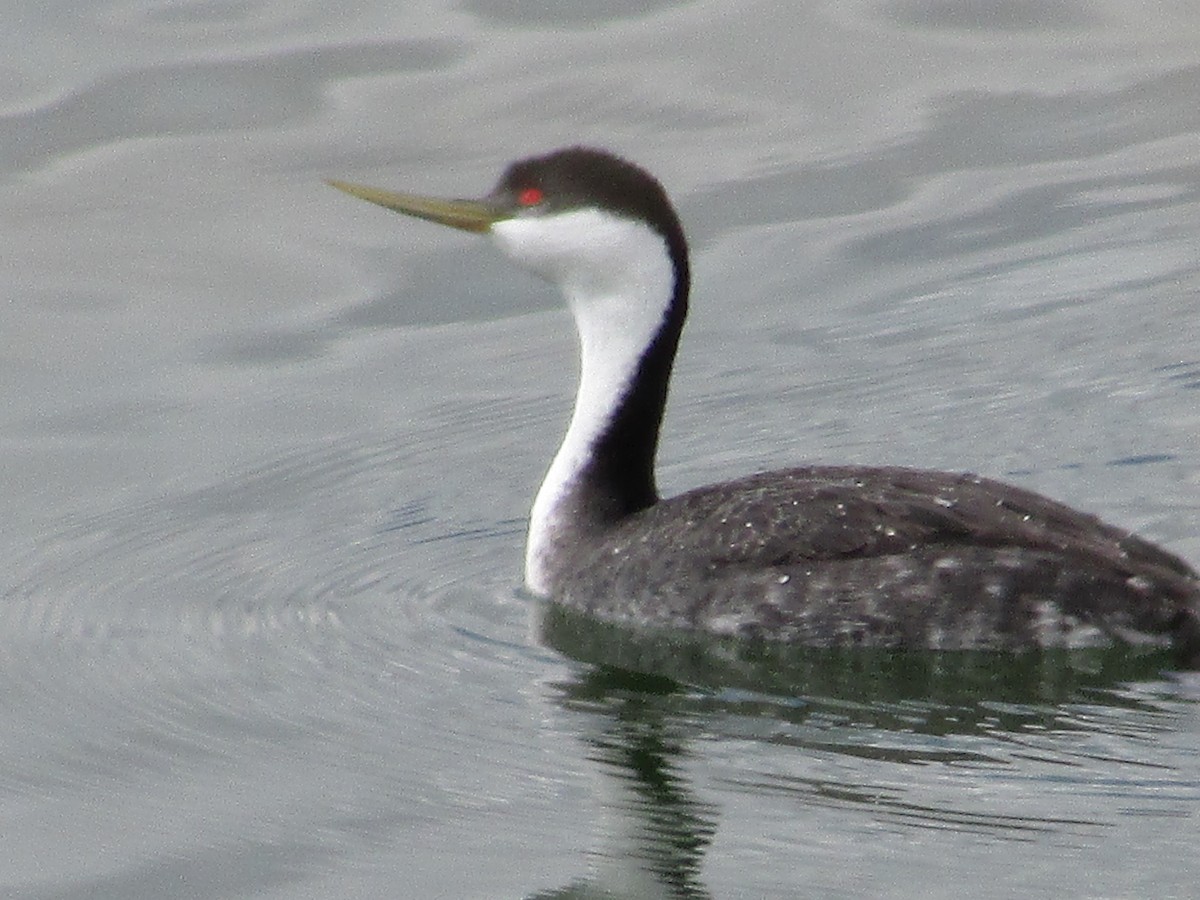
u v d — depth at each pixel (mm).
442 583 14297
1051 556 12508
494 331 18047
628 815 11352
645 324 13578
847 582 12711
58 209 19328
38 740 12414
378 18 22297
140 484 15844
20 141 20172
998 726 11969
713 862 10742
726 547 13023
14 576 14602
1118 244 18766
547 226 13445
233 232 19141
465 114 20453
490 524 15188
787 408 16609
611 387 13688
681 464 15898
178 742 12312
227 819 11484
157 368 17469
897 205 19531
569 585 13547
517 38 21891
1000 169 20031
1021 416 16188
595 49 21719
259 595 14227
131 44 21656
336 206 19469
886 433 16094
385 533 15078
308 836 11289
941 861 10594
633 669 12930
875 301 18172
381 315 18234
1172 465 15266
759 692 12555
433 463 16109
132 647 13547
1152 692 12180
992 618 12492
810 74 21453
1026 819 10914
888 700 12367
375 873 10914
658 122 20578
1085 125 20688
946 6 22766
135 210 19359
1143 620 12352
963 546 12664
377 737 12273
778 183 19781
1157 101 20984
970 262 18672
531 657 13156
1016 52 21953
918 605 12586
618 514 13711
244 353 17672
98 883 10945
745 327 17891
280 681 13000
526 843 11148
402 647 13375
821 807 11188
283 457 16188
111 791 11836
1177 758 11477
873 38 22125
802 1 22750
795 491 13164
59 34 21812
